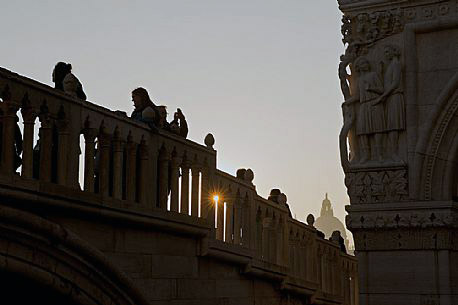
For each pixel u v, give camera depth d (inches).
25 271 353.1
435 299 520.1
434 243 523.5
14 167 388.2
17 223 342.0
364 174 544.1
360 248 545.3
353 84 553.3
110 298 400.5
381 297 535.2
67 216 383.6
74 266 377.1
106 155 414.3
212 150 522.0
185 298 480.7
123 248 425.1
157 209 447.2
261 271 569.9
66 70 436.1
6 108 348.8
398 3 540.1
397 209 531.8
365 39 548.7
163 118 523.8
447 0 527.5
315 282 703.7
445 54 529.7
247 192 567.5
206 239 497.7
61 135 384.2
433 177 526.9
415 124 532.7
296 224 663.8
